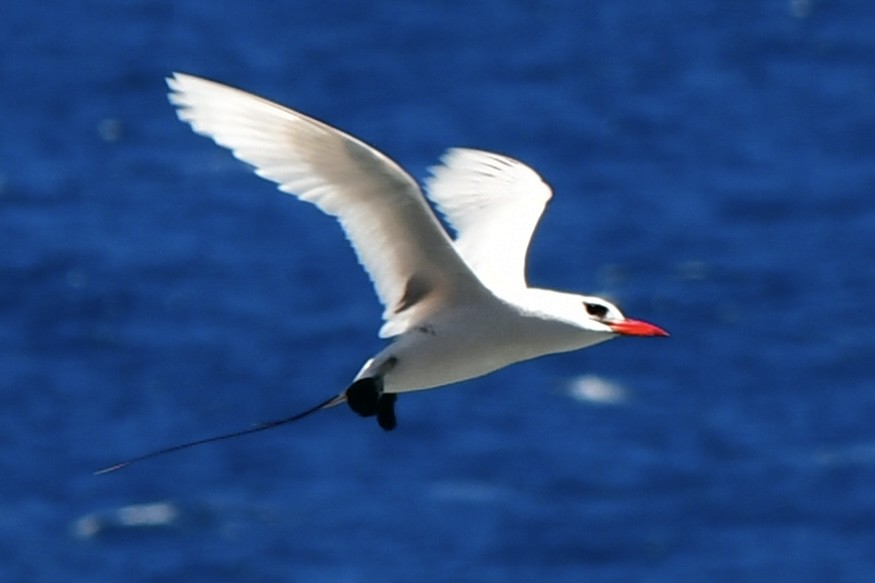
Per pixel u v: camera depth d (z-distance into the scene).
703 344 44.75
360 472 36.84
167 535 34.66
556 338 14.16
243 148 13.05
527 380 41.25
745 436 39.09
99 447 38.31
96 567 33.56
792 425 39.81
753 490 36.50
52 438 38.72
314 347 43.94
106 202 57.06
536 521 34.88
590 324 14.23
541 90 76.12
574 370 41.91
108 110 70.81
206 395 41.16
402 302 13.95
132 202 57.03
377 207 13.34
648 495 36.34
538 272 51.38
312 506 35.50
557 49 82.88
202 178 59.50
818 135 68.19
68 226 54.31
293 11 88.19
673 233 54.81
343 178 13.25
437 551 33.81
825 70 78.81
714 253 52.78
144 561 33.81
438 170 16.39
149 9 88.06
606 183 61.00
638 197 59.03
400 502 35.69
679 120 70.69
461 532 34.50
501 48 83.00
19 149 64.56
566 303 14.27
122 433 39.06
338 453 37.72
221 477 36.81
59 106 71.56
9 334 45.00
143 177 60.03
